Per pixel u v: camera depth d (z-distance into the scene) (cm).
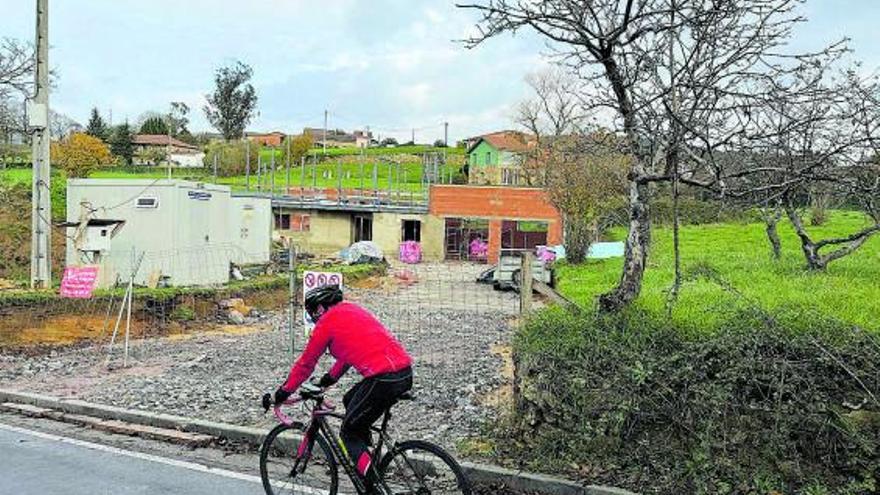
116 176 6128
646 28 716
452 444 780
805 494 585
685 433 649
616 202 3006
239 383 1145
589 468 671
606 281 1486
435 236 5225
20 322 1622
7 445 827
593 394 680
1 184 3375
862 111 721
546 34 741
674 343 695
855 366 612
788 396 620
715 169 709
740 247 1958
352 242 5375
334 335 571
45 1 1975
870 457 586
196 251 2403
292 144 9575
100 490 676
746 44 714
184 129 11644
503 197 5103
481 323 1867
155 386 1113
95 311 1775
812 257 1242
